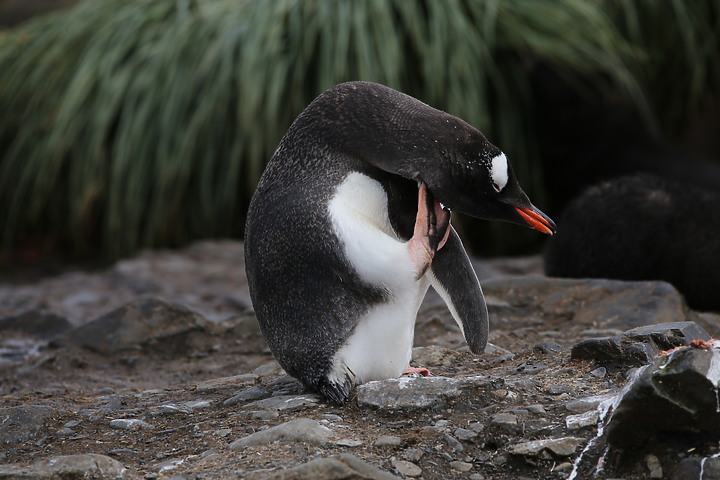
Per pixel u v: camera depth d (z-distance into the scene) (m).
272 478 5.58
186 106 17.44
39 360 10.16
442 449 6.18
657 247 10.46
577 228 10.82
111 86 17.78
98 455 6.12
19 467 6.03
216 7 18.39
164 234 17.88
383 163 6.56
